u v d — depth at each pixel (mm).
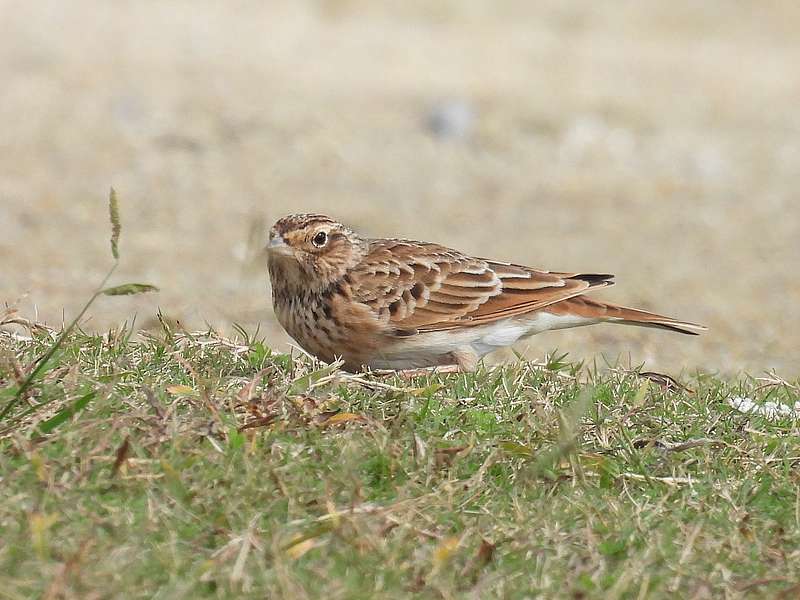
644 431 8711
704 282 18984
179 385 8484
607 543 7145
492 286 10297
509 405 8820
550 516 7375
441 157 25453
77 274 17188
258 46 32656
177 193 22109
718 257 20562
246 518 6973
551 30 38000
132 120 25734
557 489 7840
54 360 8648
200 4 36844
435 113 27406
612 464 8031
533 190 24000
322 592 6320
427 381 9375
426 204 22703
